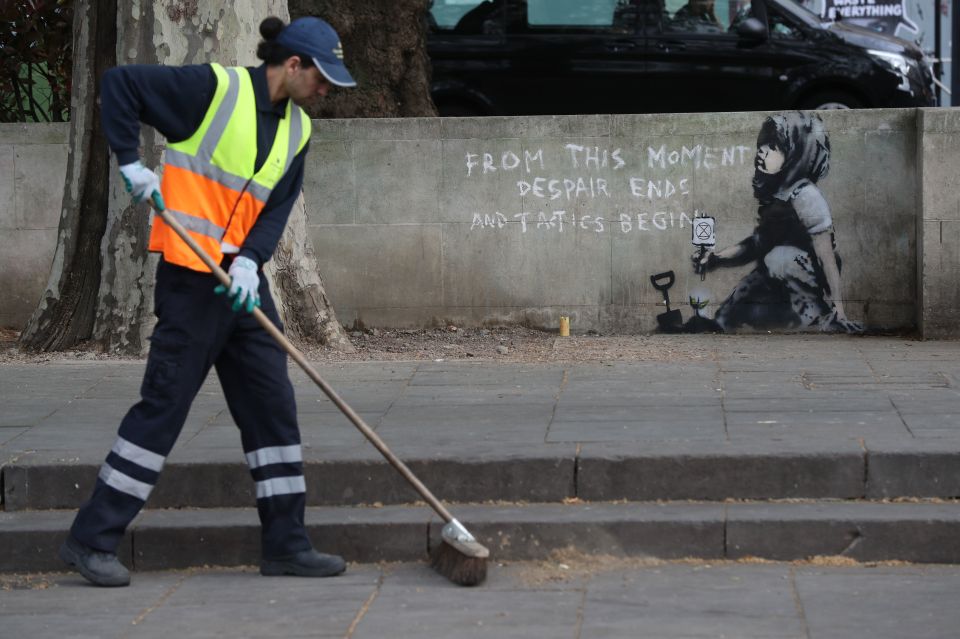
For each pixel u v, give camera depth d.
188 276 6.73
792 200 12.23
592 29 15.97
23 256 12.80
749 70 15.79
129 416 6.93
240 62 11.12
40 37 14.02
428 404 9.23
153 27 10.93
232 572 7.33
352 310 12.70
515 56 15.97
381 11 14.13
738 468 7.64
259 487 7.09
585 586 6.88
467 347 11.86
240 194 6.75
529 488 7.72
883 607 6.46
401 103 14.37
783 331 12.39
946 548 7.16
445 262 12.59
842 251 12.23
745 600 6.60
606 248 12.47
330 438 8.27
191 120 6.68
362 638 6.14
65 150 12.67
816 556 7.23
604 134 12.36
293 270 11.44
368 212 12.57
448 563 6.99
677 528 7.26
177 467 7.78
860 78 15.73
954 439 7.85
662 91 15.92
